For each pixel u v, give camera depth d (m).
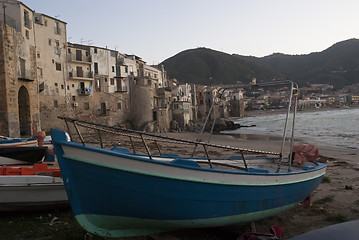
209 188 5.83
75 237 6.17
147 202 5.55
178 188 5.59
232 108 130.75
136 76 56.22
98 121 46.56
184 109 65.00
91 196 5.48
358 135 41.09
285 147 29.22
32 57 31.16
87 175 5.36
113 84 50.41
